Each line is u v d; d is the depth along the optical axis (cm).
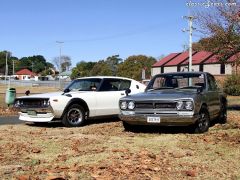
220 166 702
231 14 1992
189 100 1023
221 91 1279
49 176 621
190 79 1166
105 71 9288
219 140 941
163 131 1118
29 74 15538
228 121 1378
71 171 660
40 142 941
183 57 6831
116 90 1399
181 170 675
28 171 666
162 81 1185
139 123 1072
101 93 1354
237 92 3881
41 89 5566
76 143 920
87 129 1201
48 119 1255
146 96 1070
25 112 1298
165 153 801
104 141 949
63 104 1259
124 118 1086
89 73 10100
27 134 1086
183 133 1075
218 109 1220
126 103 1081
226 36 1962
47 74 15750
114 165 695
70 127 1259
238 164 715
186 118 1023
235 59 2005
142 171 661
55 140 969
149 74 8269
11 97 2016
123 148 854
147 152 804
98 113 1342
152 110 1047
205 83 1164
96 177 620
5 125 1322
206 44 2066
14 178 625
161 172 662
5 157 776
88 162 724
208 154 793
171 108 1033
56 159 752
